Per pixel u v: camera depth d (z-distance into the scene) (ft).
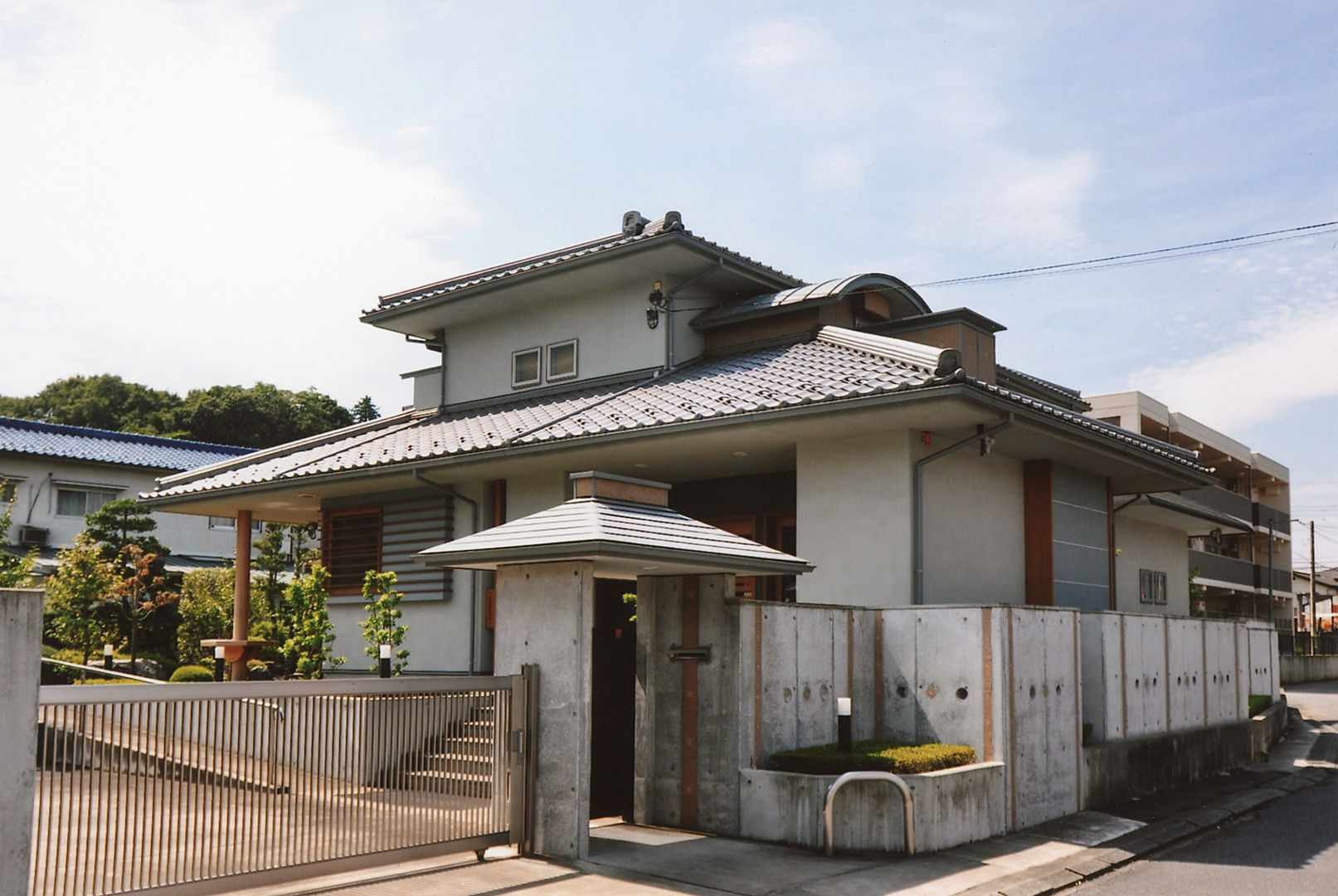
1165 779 39.45
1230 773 44.78
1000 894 23.34
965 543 40.68
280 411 157.28
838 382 37.76
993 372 49.70
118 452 94.58
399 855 23.47
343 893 22.38
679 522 28.91
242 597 56.75
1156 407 116.37
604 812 32.60
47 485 89.51
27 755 16.89
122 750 18.90
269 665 67.41
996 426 36.78
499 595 27.91
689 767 29.55
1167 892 24.40
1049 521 44.88
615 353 50.88
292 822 21.57
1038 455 44.01
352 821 22.68
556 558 26.12
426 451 46.55
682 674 29.99
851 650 32.24
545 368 53.72
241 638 56.13
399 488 51.29
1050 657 33.22
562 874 24.30
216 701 20.51
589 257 47.88
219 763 20.48
